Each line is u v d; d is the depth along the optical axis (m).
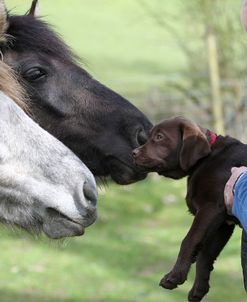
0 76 4.63
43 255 10.46
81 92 5.71
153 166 4.41
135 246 10.81
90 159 5.77
